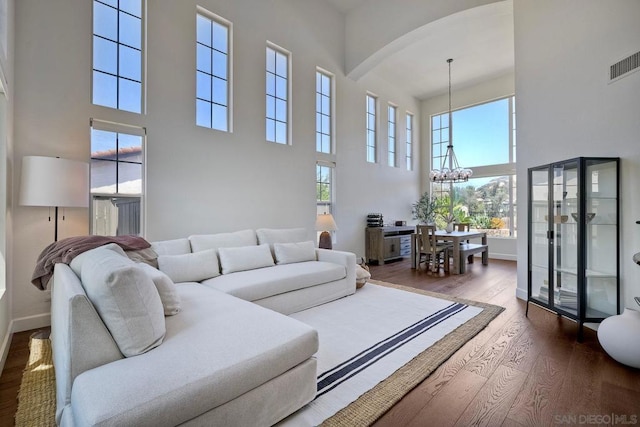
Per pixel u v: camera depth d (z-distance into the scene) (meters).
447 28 4.81
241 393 1.34
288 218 4.93
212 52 4.12
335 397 1.73
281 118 4.96
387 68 6.48
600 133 2.72
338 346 2.35
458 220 7.57
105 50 3.24
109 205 3.24
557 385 1.87
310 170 5.29
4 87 2.23
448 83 7.21
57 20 2.91
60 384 1.37
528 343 2.44
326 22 5.60
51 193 2.44
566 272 2.84
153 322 1.44
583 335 2.60
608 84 2.66
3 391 1.81
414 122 8.02
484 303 3.46
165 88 3.61
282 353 1.50
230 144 4.21
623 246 2.54
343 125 6.03
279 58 4.94
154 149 3.52
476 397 1.75
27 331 2.72
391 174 7.24
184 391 1.17
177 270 2.82
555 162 2.97
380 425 1.53
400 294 3.80
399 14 5.06
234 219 4.25
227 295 2.33
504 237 6.84
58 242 2.35
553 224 2.96
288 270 3.26
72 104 2.99
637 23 2.45
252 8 4.47
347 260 3.69
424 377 1.94
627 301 2.51
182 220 3.75
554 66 3.21
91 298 1.41
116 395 1.09
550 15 3.26
